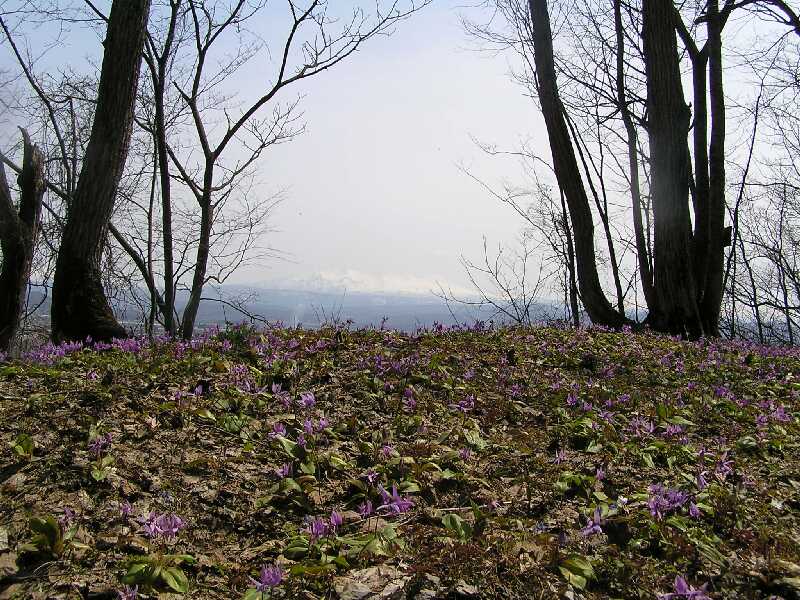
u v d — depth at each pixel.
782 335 25.62
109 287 19.75
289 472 4.99
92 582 3.56
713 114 17.55
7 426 5.36
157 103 17.03
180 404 6.17
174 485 4.78
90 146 10.63
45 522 3.84
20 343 16.50
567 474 5.43
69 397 6.06
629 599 3.77
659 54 14.80
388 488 4.94
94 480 4.60
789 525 4.84
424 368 8.56
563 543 4.13
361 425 6.44
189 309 16.27
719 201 17.36
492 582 3.75
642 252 19.59
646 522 4.59
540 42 15.95
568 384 8.54
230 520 4.45
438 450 5.93
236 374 7.30
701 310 17.28
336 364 8.50
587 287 15.97
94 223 10.52
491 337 11.18
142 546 3.92
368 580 3.67
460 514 4.75
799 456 6.58
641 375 9.70
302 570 3.63
